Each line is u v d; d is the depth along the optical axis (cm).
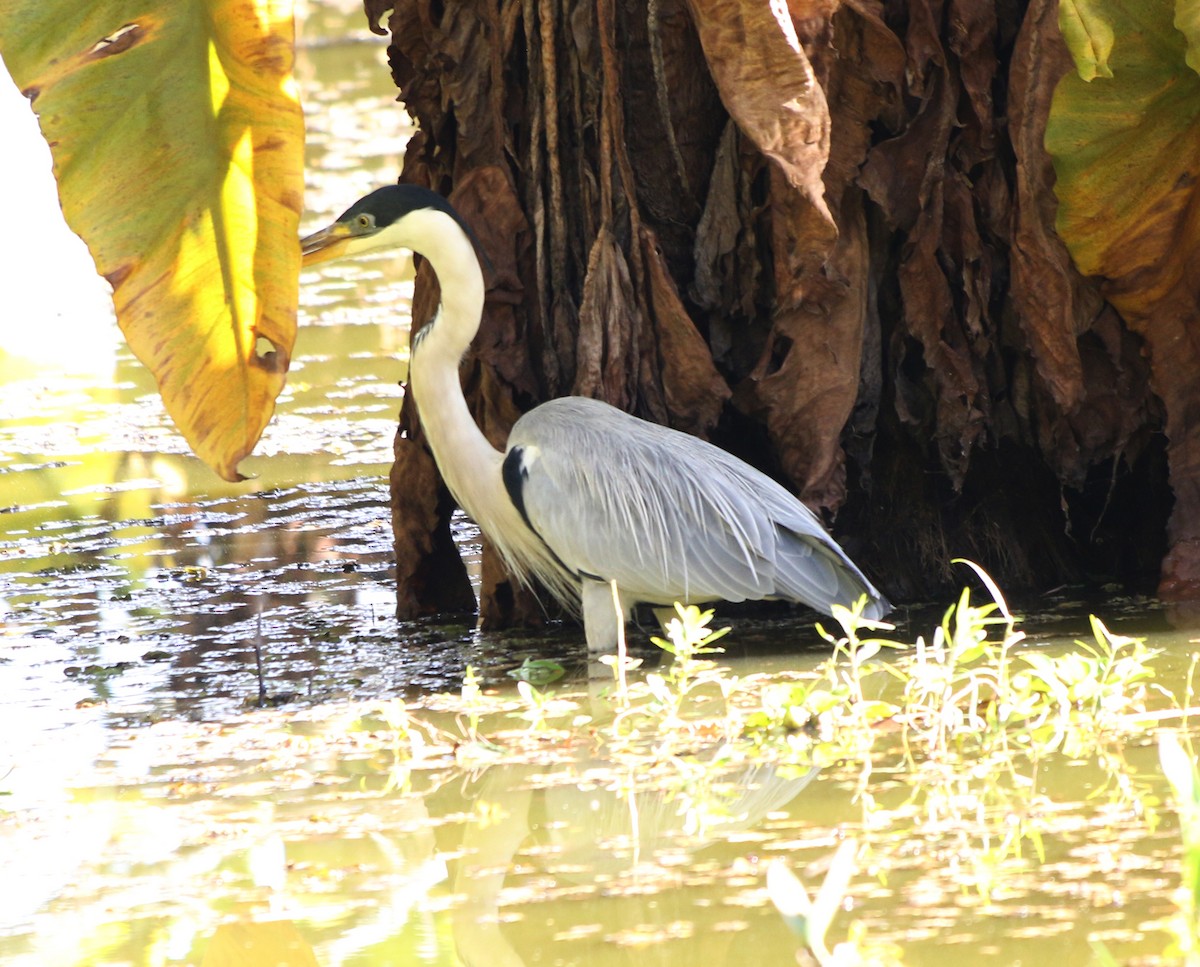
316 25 5891
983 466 1243
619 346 1151
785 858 650
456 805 759
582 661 1086
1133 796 700
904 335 1207
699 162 1187
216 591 1332
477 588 1312
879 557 1232
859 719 845
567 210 1193
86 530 1552
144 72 839
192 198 852
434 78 1196
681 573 1070
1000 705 833
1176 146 1088
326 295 2706
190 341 863
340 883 660
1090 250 1123
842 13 1100
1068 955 534
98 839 734
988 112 1141
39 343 2545
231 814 762
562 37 1163
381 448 1798
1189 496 1147
